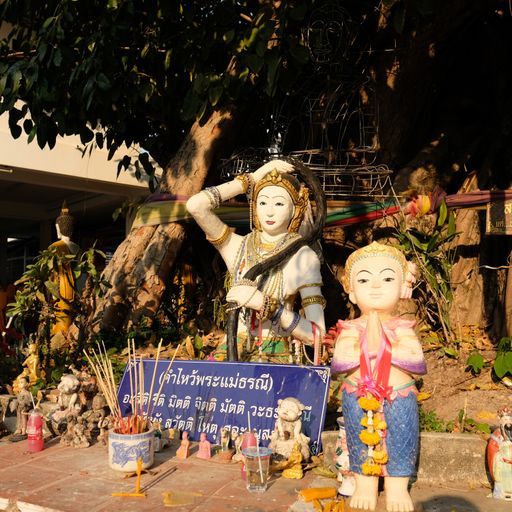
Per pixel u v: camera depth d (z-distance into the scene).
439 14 7.44
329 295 8.04
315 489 3.71
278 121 8.07
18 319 6.86
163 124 9.12
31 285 6.66
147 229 7.91
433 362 6.05
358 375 3.58
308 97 7.66
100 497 3.69
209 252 9.11
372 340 3.54
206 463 4.38
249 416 4.66
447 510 3.46
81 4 6.77
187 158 7.91
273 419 4.57
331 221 7.31
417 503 3.58
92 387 5.29
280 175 5.73
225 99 7.16
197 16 7.45
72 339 7.43
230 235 6.00
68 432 4.95
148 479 4.03
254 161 7.77
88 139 7.55
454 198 6.94
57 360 6.69
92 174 11.70
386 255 3.77
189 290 8.94
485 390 5.24
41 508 3.55
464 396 5.16
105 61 6.36
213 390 4.92
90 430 4.96
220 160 8.00
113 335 7.36
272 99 7.89
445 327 6.63
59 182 11.76
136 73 7.10
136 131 8.52
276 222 5.66
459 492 3.78
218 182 8.27
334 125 8.25
